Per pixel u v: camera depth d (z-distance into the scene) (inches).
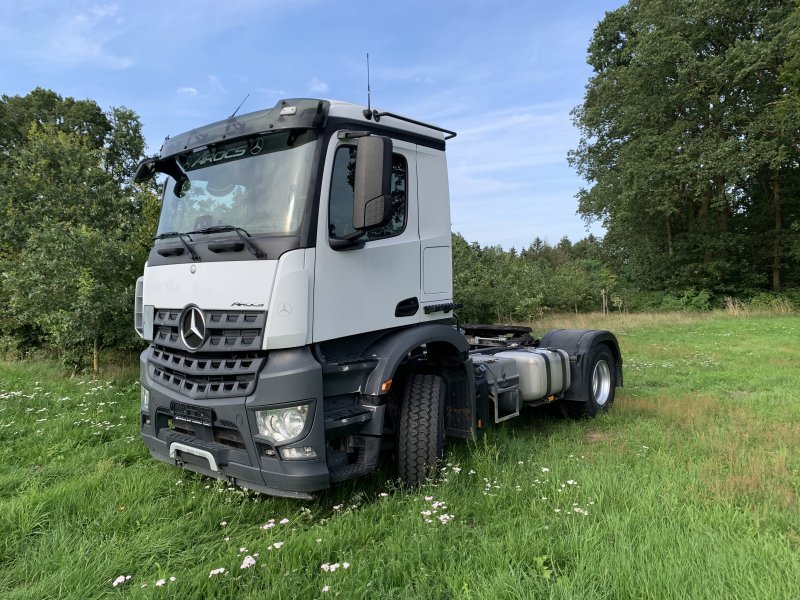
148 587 112.1
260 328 137.3
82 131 986.7
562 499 152.9
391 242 166.6
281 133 151.2
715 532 130.5
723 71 1053.8
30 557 130.9
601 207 1325.0
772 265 1290.6
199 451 147.2
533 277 1107.9
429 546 124.8
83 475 183.2
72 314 334.0
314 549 126.3
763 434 221.1
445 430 187.2
